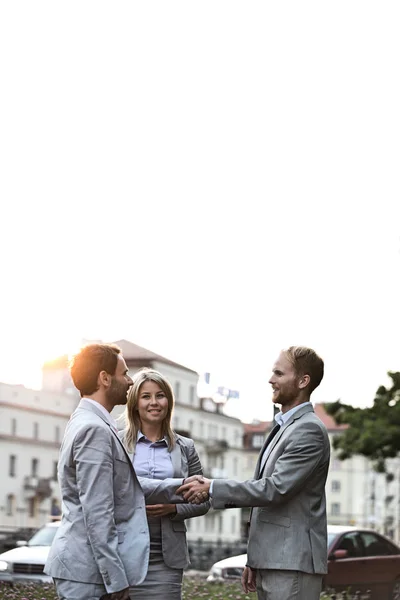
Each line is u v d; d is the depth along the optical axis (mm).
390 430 38781
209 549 57844
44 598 13625
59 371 112375
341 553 20078
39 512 105500
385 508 147500
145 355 120688
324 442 7633
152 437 8273
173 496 7820
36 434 106875
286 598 7477
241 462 139375
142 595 7848
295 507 7586
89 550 6770
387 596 20797
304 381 7766
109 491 6797
